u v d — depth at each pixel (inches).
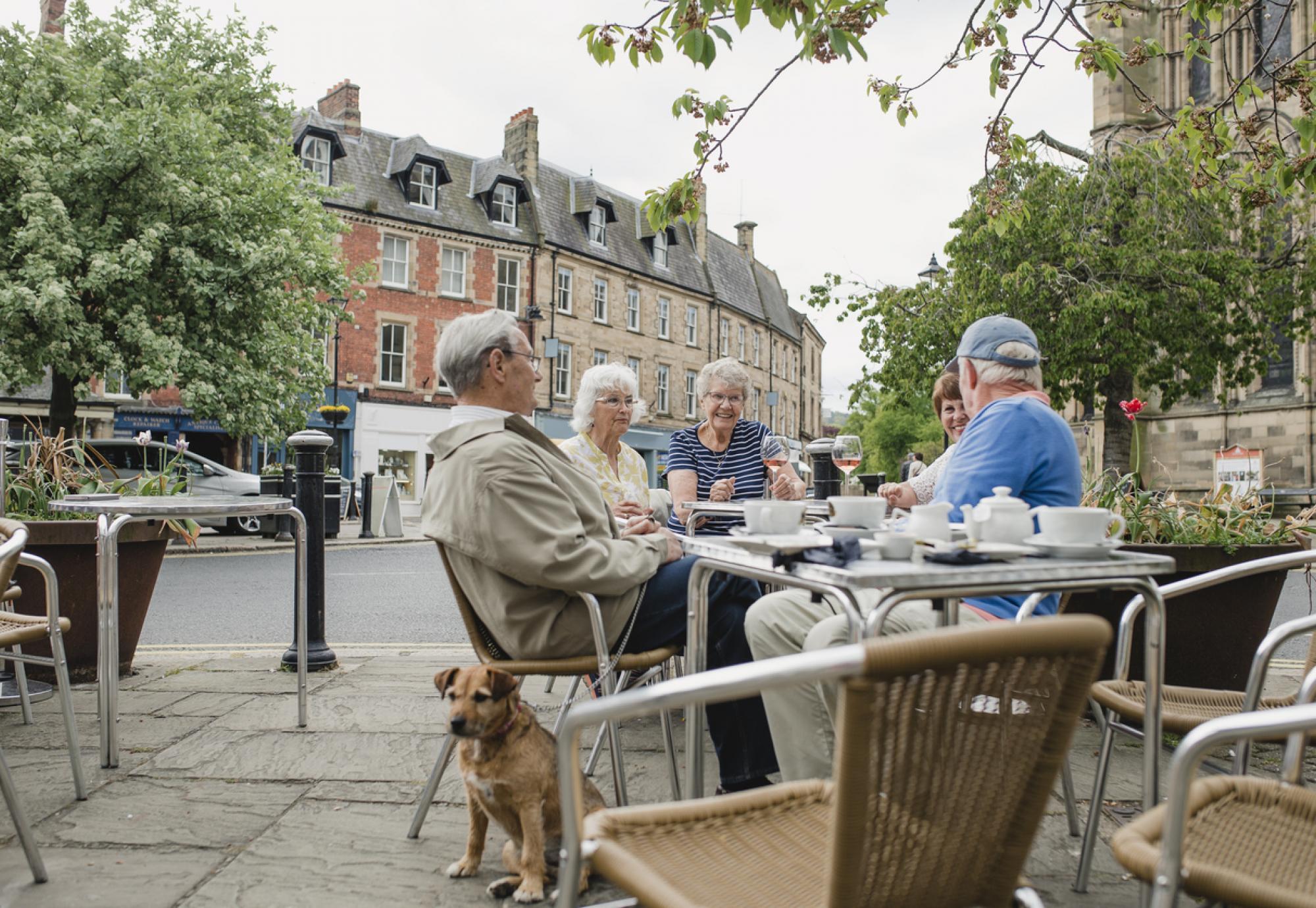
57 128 650.8
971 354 111.7
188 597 358.9
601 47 166.1
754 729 114.0
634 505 138.9
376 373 1093.1
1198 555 145.1
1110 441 843.4
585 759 139.7
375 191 1106.7
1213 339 742.5
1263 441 952.3
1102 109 983.6
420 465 1123.3
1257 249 767.7
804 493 177.0
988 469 100.9
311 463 202.7
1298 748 68.2
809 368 2236.7
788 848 59.1
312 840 105.5
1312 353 928.3
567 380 1274.6
